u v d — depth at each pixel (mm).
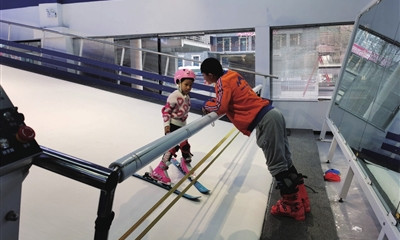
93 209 2115
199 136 4164
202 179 2822
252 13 5617
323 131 4730
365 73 2977
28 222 1899
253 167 3205
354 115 2961
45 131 3670
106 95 5684
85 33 6789
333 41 5422
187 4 5965
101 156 3086
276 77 5297
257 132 2176
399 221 1524
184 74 2457
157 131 4051
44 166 880
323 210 2348
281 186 2160
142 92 5977
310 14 5344
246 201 2449
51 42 6969
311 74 5594
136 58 6848
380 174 1980
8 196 811
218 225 2090
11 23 6629
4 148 761
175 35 6262
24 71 6570
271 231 2059
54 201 2174
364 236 2182
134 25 6379
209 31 5996
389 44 2463
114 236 1879
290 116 5625
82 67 6254
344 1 5160
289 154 2240
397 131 1929
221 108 2037
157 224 2045
